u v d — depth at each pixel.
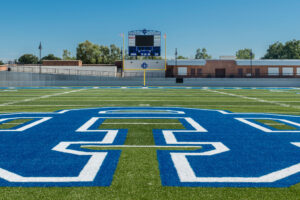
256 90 24.62
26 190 2.87
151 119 7.76
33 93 19.50
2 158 4.00
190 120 7.58
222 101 13.53
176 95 17.83
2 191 2.85
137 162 3.79
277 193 2.80
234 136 5.52
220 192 2.82
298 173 3.38
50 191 2.84
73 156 4.09
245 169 3.52
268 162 3.82
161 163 3.75
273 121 7.43
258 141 5.09
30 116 8.32
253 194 2.78
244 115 8.59
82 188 2.91
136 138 5.33
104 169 3.50
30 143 4.91
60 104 11.92
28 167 3.59
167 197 2.70
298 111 9.65
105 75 41.69
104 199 2.65
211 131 6.05
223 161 3.85
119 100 14.02
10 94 18.38
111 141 5.07
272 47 87.50
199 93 19.95
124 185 2.99
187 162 3.80
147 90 24.02
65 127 6.50
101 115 8.54
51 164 3.71
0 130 6.12
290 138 5.35
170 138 5.33
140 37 31.67
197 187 2.94
